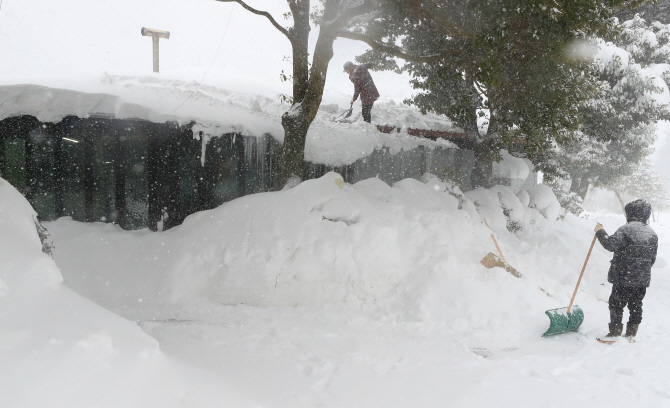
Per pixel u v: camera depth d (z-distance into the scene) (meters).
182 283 7.20
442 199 9.68
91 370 2.47
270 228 7.56
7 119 8.43
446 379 4.72
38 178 8.66
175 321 6.21
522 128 9.77
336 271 7.49
